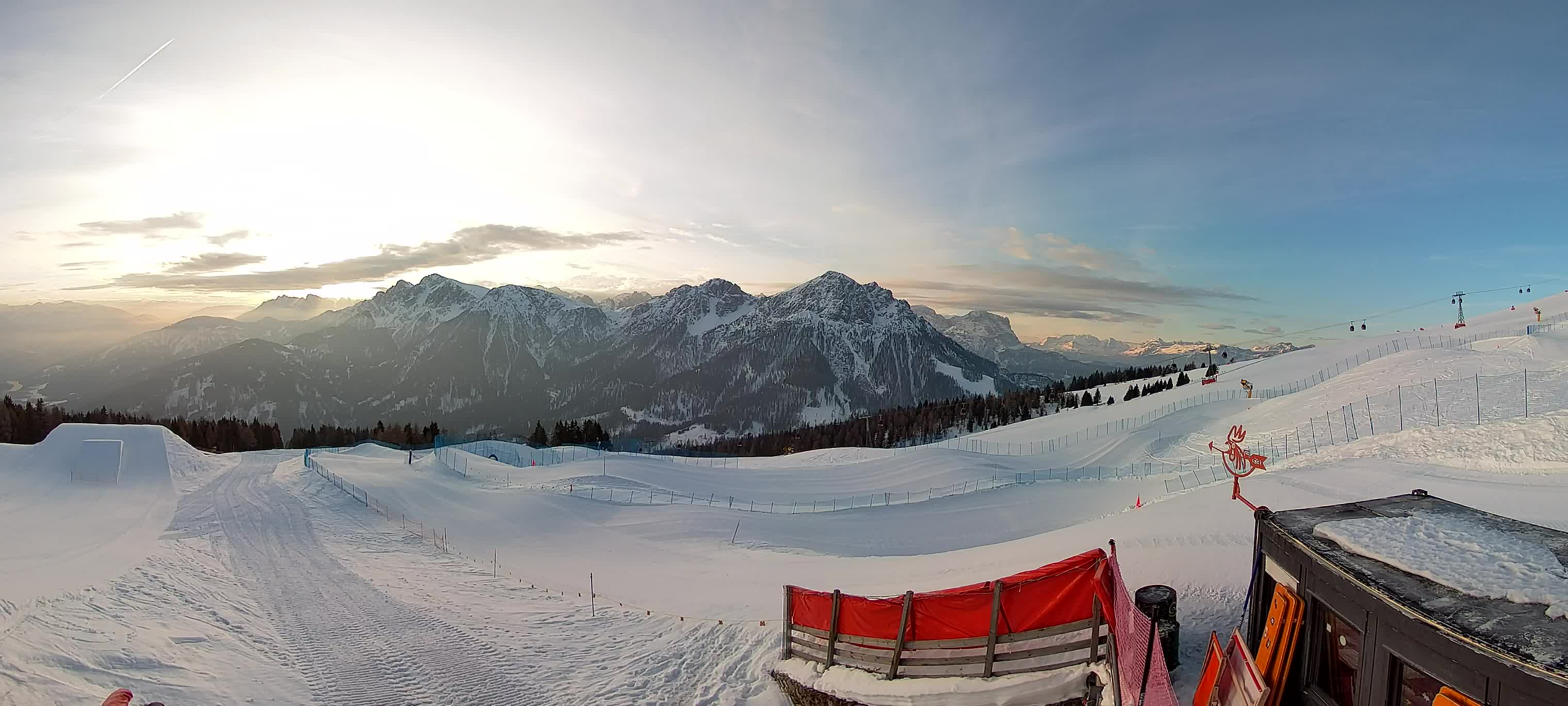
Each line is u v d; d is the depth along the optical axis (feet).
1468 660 21.99
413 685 56.85
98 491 174.09
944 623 43.09
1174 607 42.11
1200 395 310.24
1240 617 46.65
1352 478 84.02
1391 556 28.94
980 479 206.39
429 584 95.20
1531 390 129.18
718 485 211.61
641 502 173.88
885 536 132.67
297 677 58.75
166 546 116.88
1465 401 134.51
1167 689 30.17
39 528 129.49
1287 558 33.24
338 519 152.05
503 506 163.73
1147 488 143.13
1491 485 72.90
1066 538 80.07
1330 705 29.58
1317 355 336.90
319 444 474.90
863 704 43.09
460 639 68.64
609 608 79.92
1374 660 26.45
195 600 81.66
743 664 56.13
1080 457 233.35
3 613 63.41
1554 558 27.58
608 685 54.90
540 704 52.60
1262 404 226.17
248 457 272.92
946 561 87.30
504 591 91.20
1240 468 44.37
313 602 84.58
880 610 45.78
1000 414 542.98
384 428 499.92
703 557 115.44
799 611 52.65
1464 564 27.71
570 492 182.09
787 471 237.25
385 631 72.02
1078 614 40.06
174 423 414.82
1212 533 63.72
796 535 133.80
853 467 239.71
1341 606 28.63
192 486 191.01
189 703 50.70
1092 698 37.27
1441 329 318.65
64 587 78.74
